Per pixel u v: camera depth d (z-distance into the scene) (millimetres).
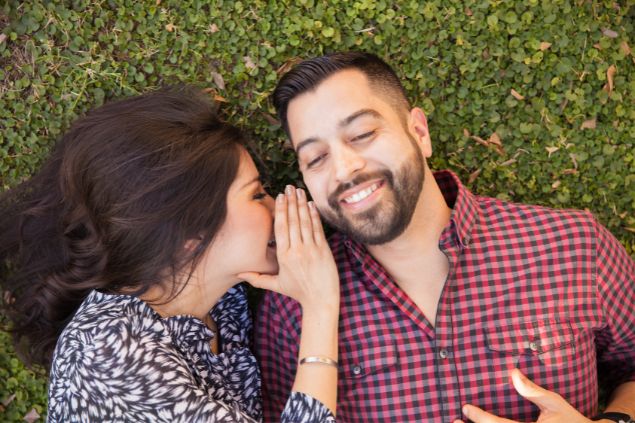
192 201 1319
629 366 1523
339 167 1297
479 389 1367
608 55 1687
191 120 1359
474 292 1387
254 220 1377
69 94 1691
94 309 1309
